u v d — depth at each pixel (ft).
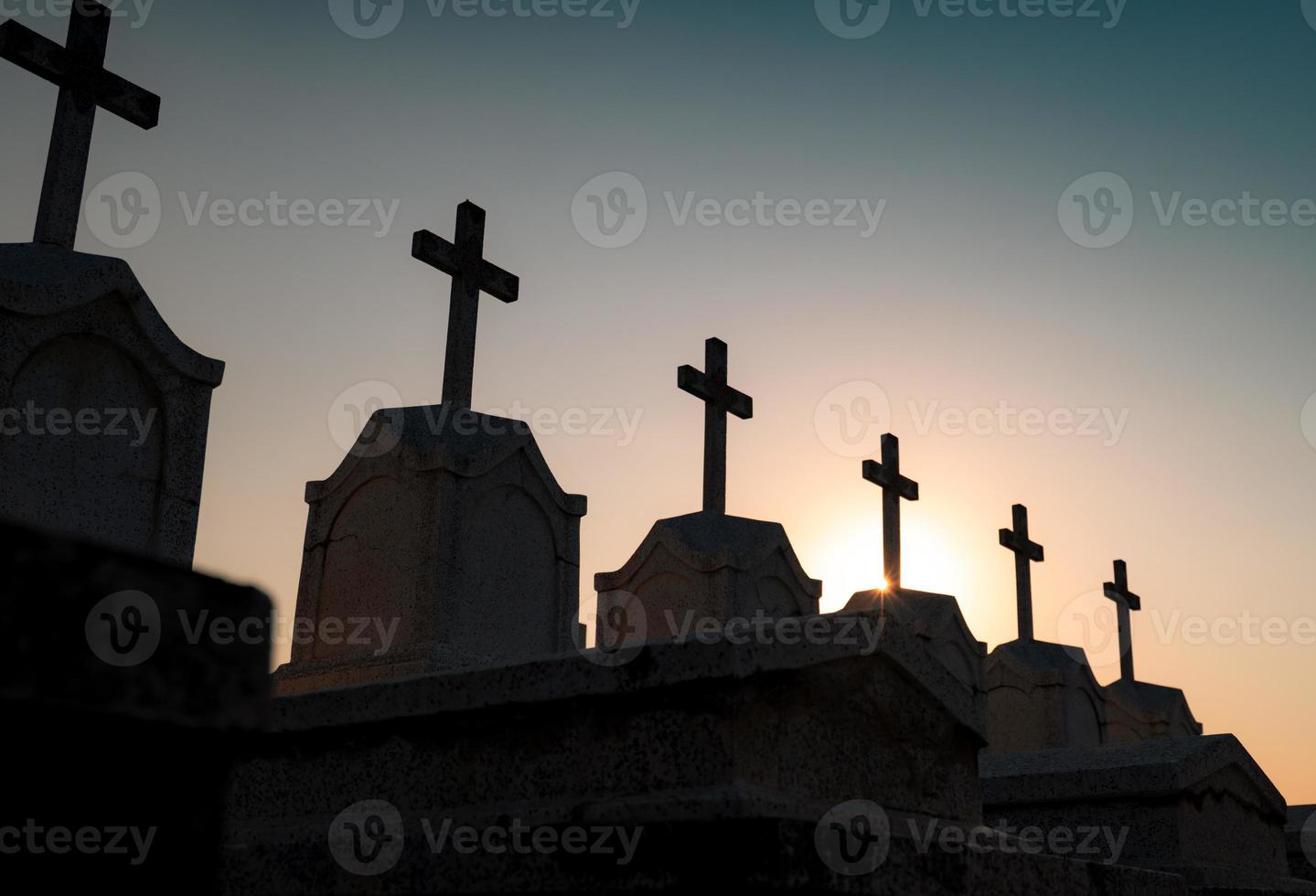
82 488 18.80
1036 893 11.65
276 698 12.39
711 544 31.73
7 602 4.30
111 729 4.81
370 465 25.70
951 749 12.34
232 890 11.38
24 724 4.53
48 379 18.71
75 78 20.86
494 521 25.66
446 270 27.20
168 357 20.20
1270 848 20.39
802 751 10.44
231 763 5.33
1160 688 48.03
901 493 39.73
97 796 4.79
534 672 10.93
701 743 9.91
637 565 32.65
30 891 4.56
